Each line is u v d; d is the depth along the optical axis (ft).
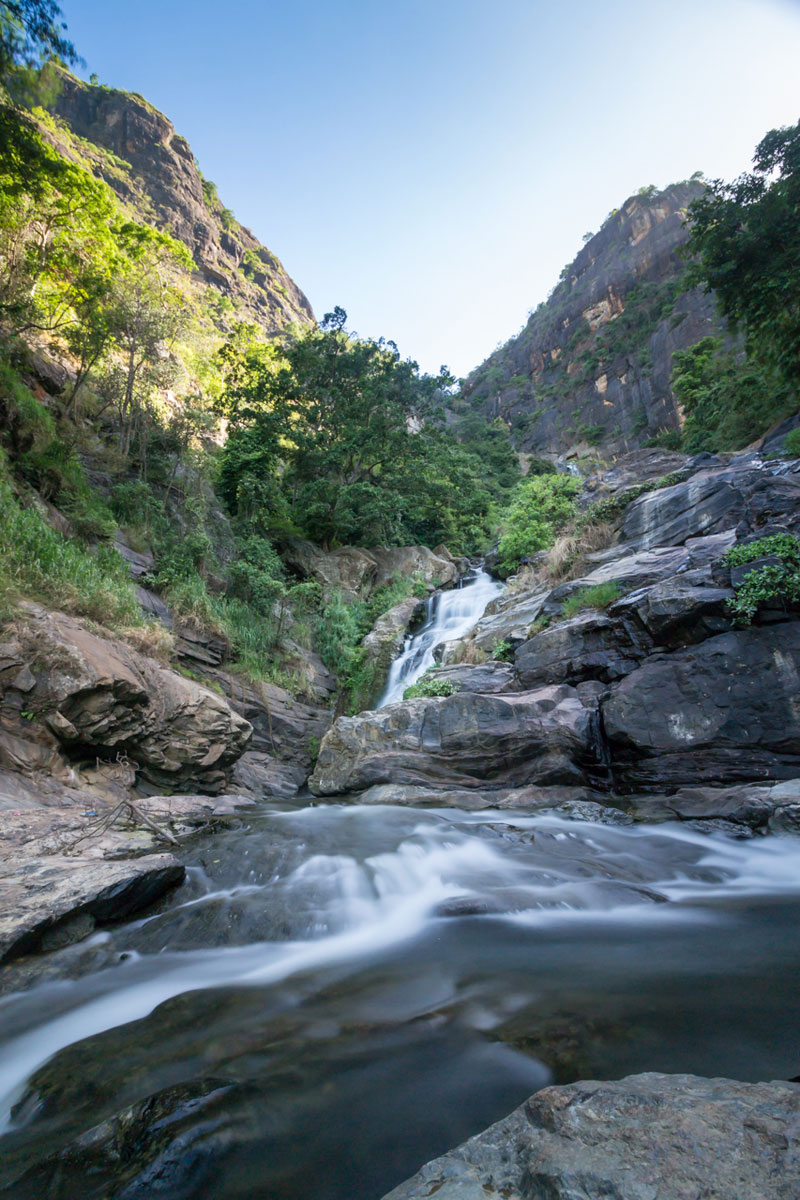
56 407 60.90
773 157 45.09
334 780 37.35
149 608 46.21
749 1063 8.39
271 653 58.34
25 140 49.01
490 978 12.00
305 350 92.32
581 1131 5.75
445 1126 7.23
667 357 203.92
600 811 27.22
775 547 31.17
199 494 66.44
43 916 14.29
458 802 31.32
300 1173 6.50
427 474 94.99
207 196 281.74
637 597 35.76
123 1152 6.91
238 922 15.67
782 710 28.37
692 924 15.25
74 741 29.04
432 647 61.82
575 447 233.14
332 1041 9.43
